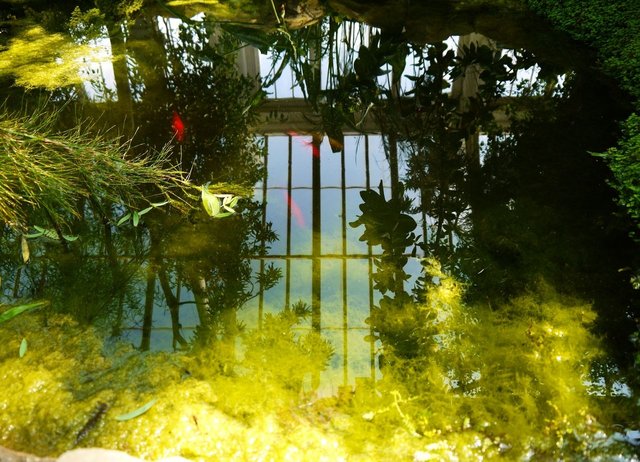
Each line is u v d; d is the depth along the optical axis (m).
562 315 2.06
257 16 4.31
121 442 1.62
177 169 2.95
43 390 1.76
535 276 2.26
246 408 1.72
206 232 2.54
